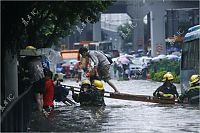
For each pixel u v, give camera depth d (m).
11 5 27.47
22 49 34.84
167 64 84.69
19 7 27.84
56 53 45.00
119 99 40.09
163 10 125.81
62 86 38.12
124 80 89.38
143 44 159.25
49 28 45.56
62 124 26.25
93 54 39.62
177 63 79.31
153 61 94.06
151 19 127.19
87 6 32.91
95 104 36.28
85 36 178.25
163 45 127.06
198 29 40.16
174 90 37.97
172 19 136.12
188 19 133.25
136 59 108.62
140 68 95.44
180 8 121.19
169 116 29.95
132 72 95.12
